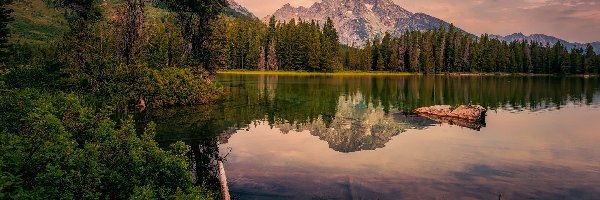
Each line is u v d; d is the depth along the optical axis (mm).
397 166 18375
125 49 37875
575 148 23484
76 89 28469
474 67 152500
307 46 134875
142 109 34438
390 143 24047
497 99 54656
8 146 8438
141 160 10547
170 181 10914
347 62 155625
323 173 16953
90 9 38125
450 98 55375
